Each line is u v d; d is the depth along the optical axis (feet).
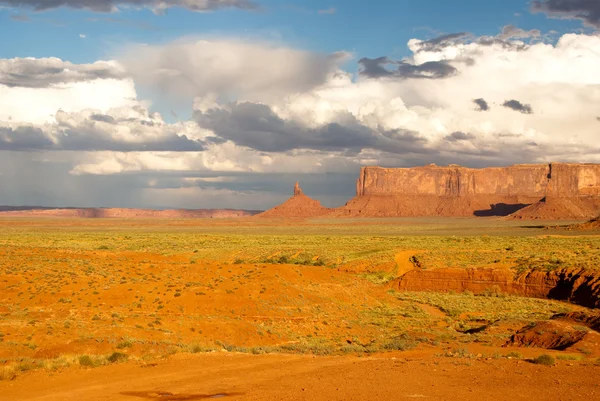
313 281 178.70
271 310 141.90
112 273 164.04
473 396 56.08
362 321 149.28
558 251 288.92
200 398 56.95
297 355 90.33
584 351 90.68
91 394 59.77
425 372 69.97
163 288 146.61
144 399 57.31
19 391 61.82
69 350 84.69
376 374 68.54
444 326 146.72
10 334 93.61
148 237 488.44
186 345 96.07
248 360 82.12
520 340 106.63
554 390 58.95
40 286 142.51
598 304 177.68
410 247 358.84
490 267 235.20
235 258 300.20
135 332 104.94
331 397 55.47
